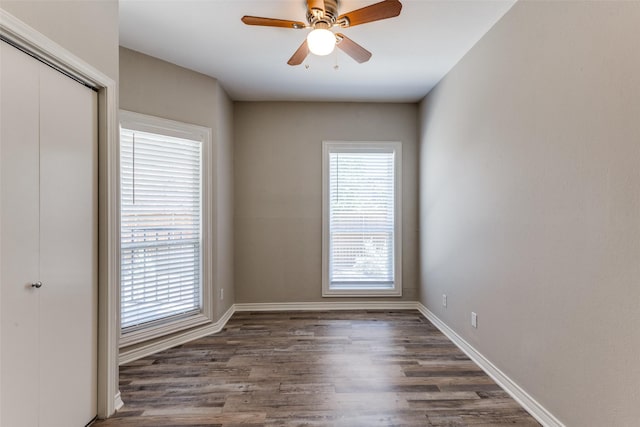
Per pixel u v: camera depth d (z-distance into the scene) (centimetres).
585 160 149
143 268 267
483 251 239
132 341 254
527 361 190
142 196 267
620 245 133
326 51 192
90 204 175
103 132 181
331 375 229
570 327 158
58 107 154
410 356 260
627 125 129
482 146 240
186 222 299
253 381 221
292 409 189
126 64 255
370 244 393
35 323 142
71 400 162
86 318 172
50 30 143
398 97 371
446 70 299
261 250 386
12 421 132
